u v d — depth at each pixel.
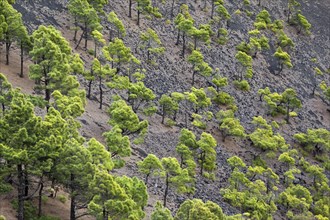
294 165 156.75
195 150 137.88
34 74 112.12
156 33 187.88
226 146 152.12
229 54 196.12
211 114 155.00
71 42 160.12
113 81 141.50
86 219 92.50
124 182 90.94
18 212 84.81
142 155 128.38
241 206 125.69
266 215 124.25
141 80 160.75
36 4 167.25
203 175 133.38
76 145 85.06
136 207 88.75
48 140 82.81
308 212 130.75
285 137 170.88
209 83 177.12
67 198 97.69
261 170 138.25
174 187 120.62
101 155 91.94
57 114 93.50
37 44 114.50
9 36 129.75
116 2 192.25
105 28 175.12
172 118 151.75
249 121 169.75
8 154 79.06
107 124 132.00
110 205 80.81
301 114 186.38
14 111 82.38
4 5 131.75
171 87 166.00
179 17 189.38
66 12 172.38
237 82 183.12
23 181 84.31
